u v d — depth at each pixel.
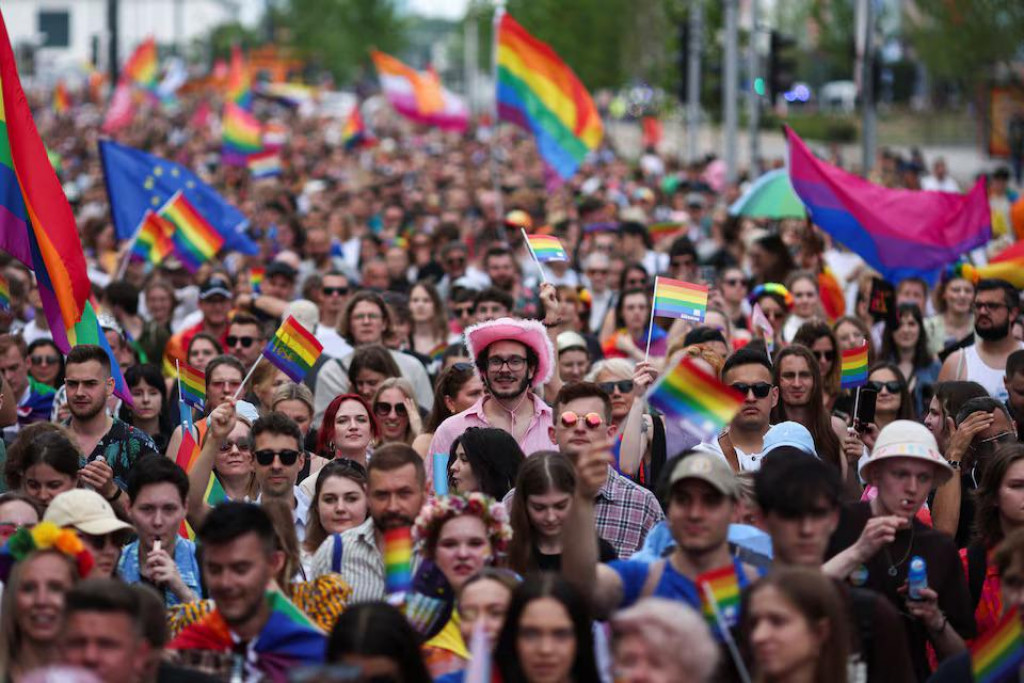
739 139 157.50
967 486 25.91
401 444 21.34
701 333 30.70
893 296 35.53
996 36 100.12
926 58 107.12
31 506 21.03
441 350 39.28
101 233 54.78
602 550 20.73
